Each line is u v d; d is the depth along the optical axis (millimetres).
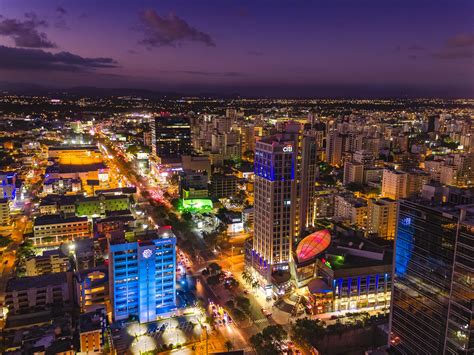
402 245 197875
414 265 191125
